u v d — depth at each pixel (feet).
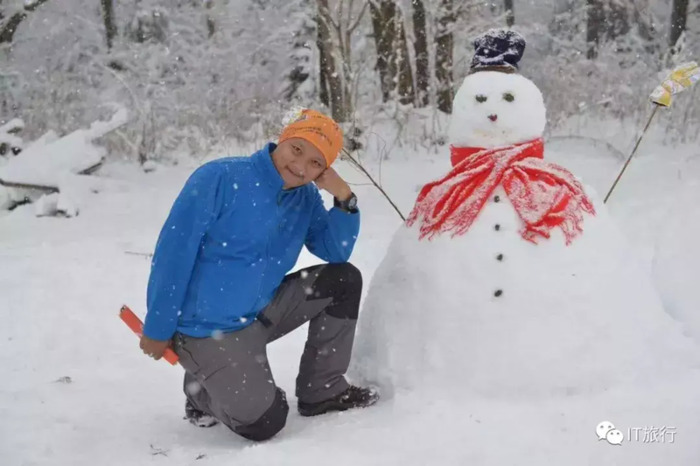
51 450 10.11
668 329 11.01
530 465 8.70
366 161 33.96
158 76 43.24
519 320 10.48
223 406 10.12
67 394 12.37
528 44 48.73
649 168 28.30
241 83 44.16
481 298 10.59
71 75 42.91
